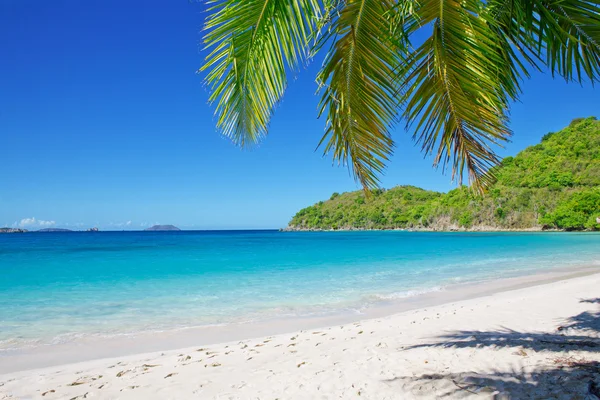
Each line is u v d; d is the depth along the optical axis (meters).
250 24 2.25
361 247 36.06
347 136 2.68
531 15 2.25
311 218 151.62
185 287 12.23
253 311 8.62
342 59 2.42
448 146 2.47
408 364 4.20
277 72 2.43
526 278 13.37
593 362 3.61
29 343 6.18
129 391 3.94
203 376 4.32
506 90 2.48
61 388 4.08
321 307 8.98
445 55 2.30
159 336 6.60
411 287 11.85
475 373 3.67
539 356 4.01
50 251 31.59
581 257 21.69
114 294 10.95
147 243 49.19
